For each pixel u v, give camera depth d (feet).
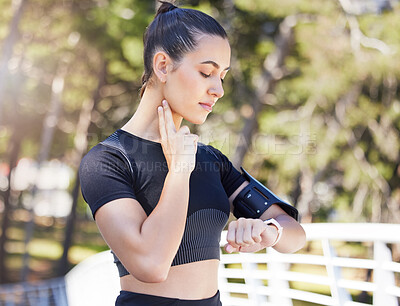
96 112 57.31
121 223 4.69
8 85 56.44
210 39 5.09
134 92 56.59
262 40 53.16
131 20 47.78
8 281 66.08
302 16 51.16
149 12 48.91
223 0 49.83
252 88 53.72
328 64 47.06
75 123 65.67
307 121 51.37
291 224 5.76
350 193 57.00
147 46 5.37
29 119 63.05
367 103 49.42
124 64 53.42
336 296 9.16
